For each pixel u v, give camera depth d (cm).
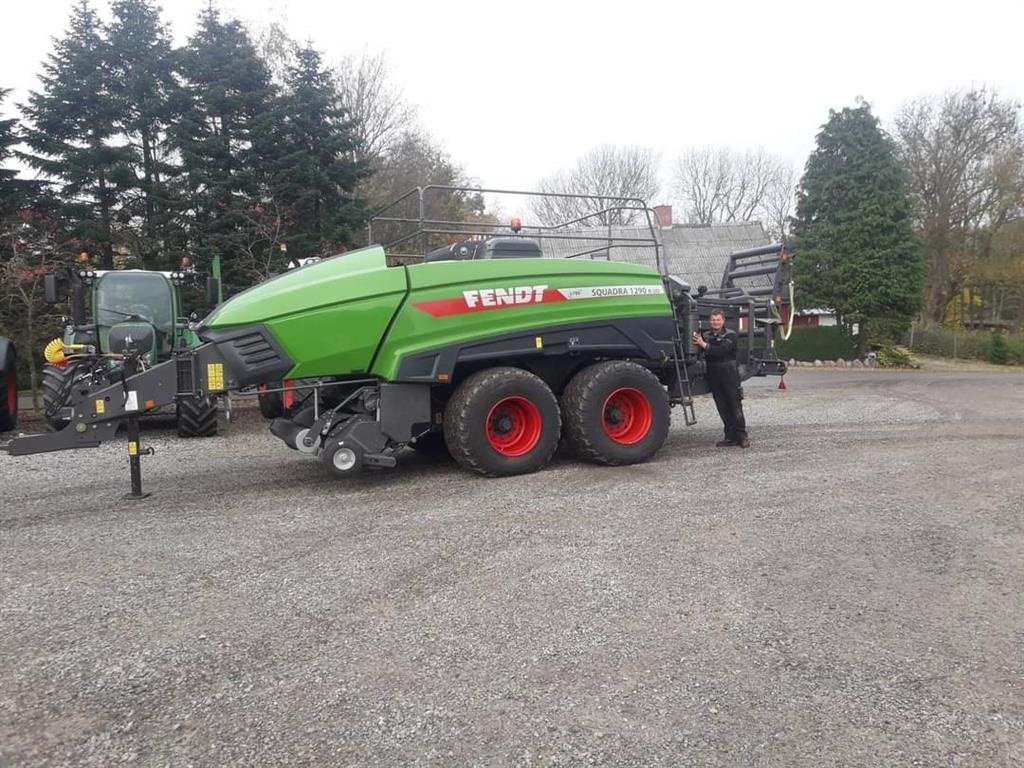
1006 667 319
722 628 357
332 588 411
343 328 634
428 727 274
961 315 4150
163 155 2123
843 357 3100
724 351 823
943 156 3628
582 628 357
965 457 779
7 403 927
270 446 906
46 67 2080
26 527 538
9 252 1508
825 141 3172
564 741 265
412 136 3288
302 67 2114
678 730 271
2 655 333
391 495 629
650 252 1265
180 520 555
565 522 534
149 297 1077
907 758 255
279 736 269
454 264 671
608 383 729
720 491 628
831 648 336
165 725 276
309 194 1942
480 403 670
